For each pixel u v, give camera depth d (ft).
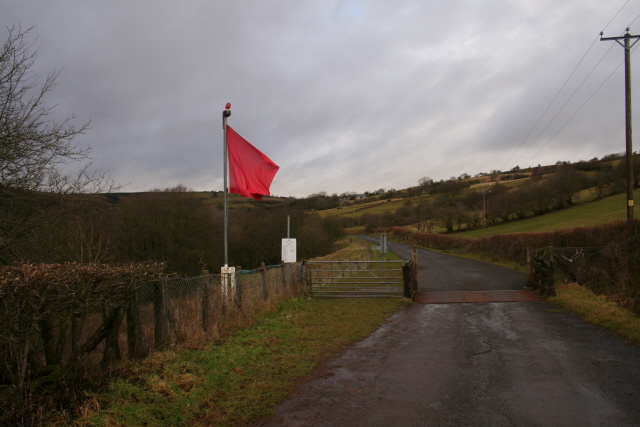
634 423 13.08
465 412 14.39
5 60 23.22
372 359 21.58
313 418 14.23
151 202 86.94
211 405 15.19
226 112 32.07
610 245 40.63
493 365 19.90
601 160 248.93
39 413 12.25
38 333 13.85
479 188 297.94
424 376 18.58
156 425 13.34
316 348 23.49
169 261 82.74
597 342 23.35
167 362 18.01
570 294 38.01
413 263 46.29
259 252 125.39
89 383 15.02
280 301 37.01
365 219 294.87
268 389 16.96
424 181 344.90
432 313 34.94
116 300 16.58
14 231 25.31
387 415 14.35
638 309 29.19
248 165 33.71
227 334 24.61
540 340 24.43
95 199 33.47
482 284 52.60
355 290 49.67
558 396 15.56
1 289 11.27
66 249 30.73
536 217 203.00
